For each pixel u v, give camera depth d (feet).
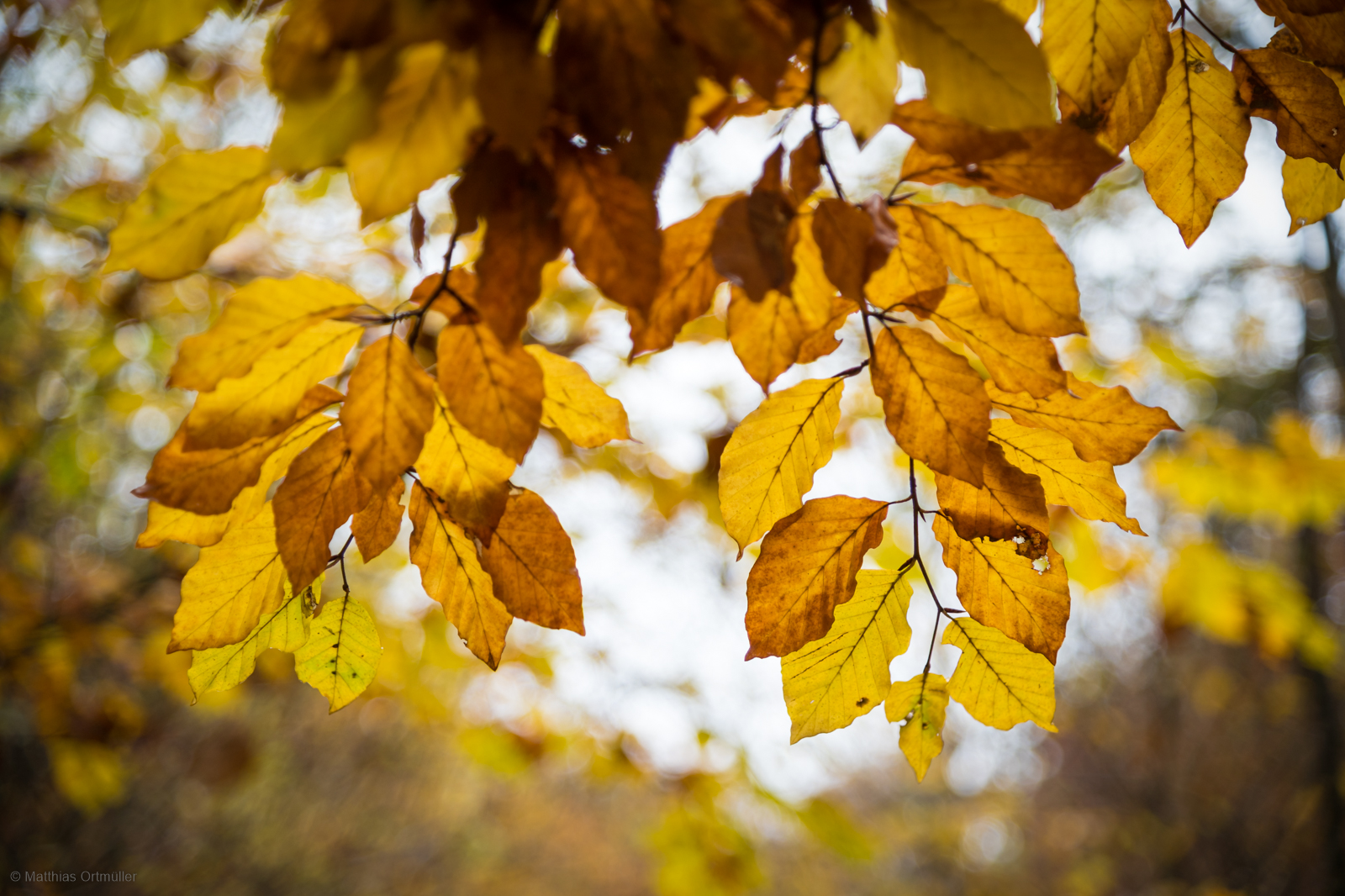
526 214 1.37
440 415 1.49
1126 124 1.58
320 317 1.42
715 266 1.36
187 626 1.54
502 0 1.27
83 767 5.52
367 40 1.24
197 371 1.40
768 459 1.58
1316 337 9.49
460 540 1.55
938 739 1.68
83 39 4.44
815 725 1.65
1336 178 1.69
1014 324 1.48
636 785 4.69
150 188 1.32
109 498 8.63
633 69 1.31
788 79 1.44
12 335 6.98
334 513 1.50
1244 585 4.87
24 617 5.33
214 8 1.34
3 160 5.34
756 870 4.06
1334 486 4.66
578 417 1.59
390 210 1.32
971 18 1.34
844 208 1.41
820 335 1.56
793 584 1.58
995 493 1.54
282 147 1.28
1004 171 1.44
